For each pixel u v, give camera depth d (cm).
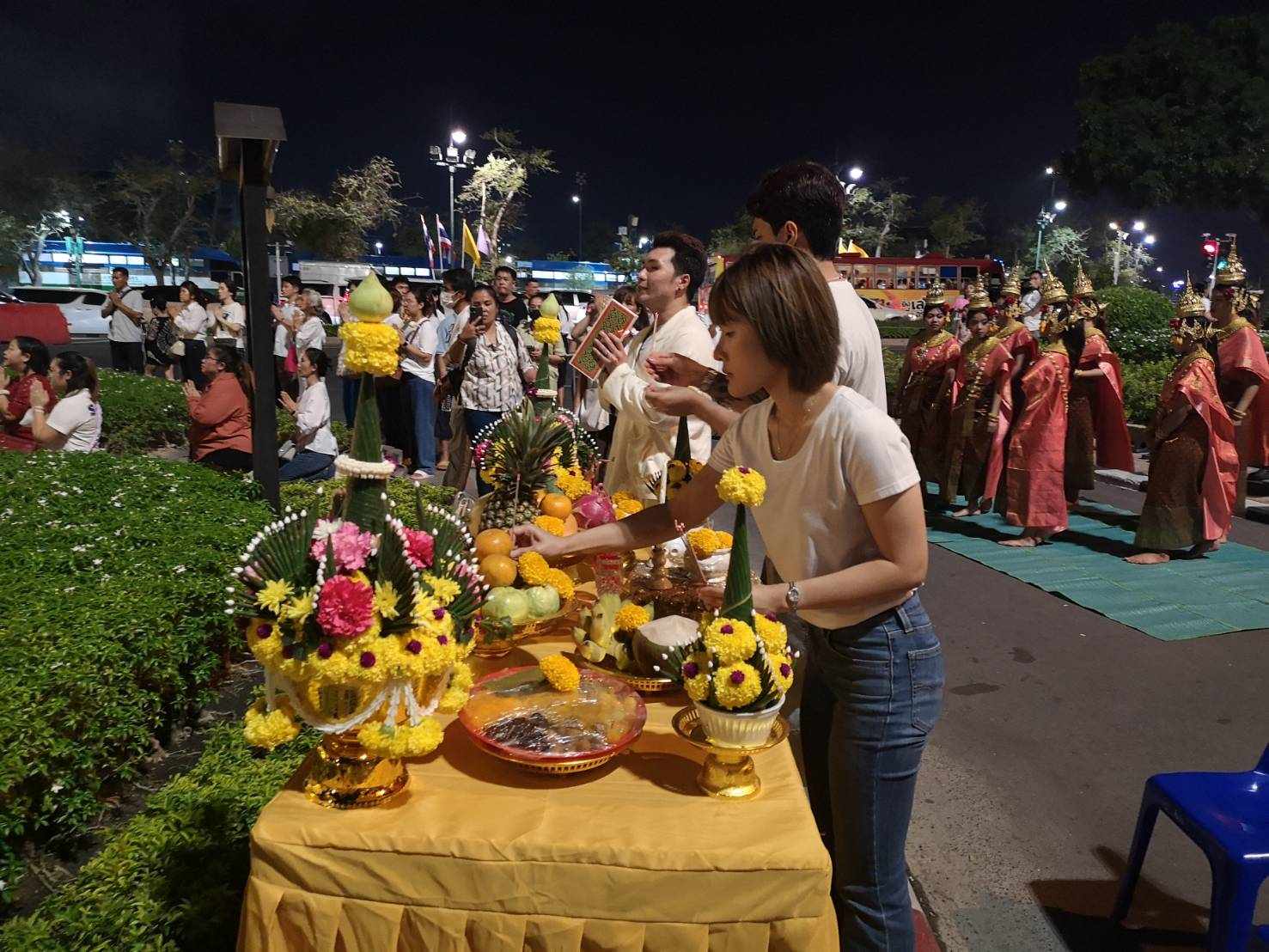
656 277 312
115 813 299
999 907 278
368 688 151
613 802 164
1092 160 2802
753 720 162
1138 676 454
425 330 832
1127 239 4909
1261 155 2703
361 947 154
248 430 691
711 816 160
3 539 402
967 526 774
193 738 350
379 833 150
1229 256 726
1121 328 1432
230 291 1341
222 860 239
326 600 143
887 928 190
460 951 152
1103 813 333
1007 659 476
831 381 172
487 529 251
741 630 163
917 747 185
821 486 175
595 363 293
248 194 516
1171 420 641
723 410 235
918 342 860
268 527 154
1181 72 2752
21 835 268
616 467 326
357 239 3281
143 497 505
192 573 382
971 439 783
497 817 157
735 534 166
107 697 287
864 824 188
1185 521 645
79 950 209
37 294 2539
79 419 654
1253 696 431
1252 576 618
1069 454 768
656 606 228
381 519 162
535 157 2103
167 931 214
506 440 259
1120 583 604
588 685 201
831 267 249
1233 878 213
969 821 326
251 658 422
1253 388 707
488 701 193
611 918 151
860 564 172
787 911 150
